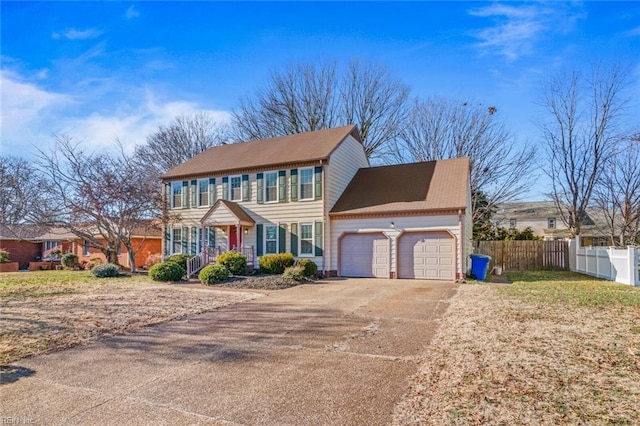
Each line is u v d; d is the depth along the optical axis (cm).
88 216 2031
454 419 360
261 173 1922
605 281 1455
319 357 555
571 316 776
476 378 457
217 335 689
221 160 2138
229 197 2002
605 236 2948
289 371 500
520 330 669
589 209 2605
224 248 1991
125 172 2167
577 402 389
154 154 3272
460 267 1518
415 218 1611
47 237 3022
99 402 414
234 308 949
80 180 2123
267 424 362
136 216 2058
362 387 443
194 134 3481
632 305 888
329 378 473
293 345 620
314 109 3077
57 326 753
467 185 1722
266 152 2056
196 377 484
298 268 1533
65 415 384
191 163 2238
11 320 806
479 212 2761
